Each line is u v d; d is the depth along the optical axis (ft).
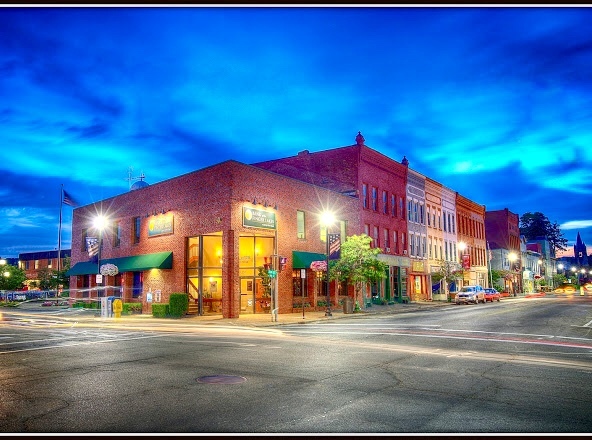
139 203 125.18
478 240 238.48
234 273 96.37
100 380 31.83
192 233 106.32
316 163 148.87
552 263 425.28
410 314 108.17
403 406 25.30
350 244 114.21
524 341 54.08
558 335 60.08
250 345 50.67
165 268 110.52
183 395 27.55
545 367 37.17
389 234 155.53
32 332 67.56
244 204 100.68
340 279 114.21
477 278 232.32
